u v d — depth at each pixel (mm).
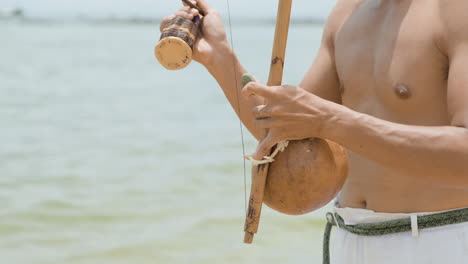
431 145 1643
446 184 1676
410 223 1860
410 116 1881
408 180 1894
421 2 1886
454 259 1814
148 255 6379
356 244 1981
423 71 1842
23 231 7191
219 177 9641
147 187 9039
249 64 32156
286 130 1761
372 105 1978
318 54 2219
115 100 19703
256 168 1865
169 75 29172
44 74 27906
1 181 9398
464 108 1683
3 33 73062
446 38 1789
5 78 25562
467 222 1830
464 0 1761
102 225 7379
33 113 16672
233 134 13492
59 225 7410
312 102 1729
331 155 1842
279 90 1743
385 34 1952
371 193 1979
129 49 48812
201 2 2242
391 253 1888
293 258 5977
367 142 1683
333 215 2152
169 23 2162
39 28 101688
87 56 39688
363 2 2092
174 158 11078
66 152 11734
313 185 1826
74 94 21156
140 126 14719
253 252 6215
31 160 10969
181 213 7715
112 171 10133
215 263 6016
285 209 1885
